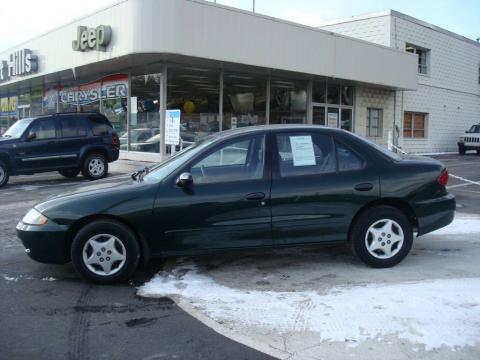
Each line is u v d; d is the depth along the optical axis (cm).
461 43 2973
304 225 544
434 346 378
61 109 2152
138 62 1575
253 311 451
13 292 510
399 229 566
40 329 421
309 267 580
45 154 1312
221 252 538
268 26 1579
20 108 2572
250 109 1792
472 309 442
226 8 1465
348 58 1888
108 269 526
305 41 1702
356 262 595
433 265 580
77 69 1752
